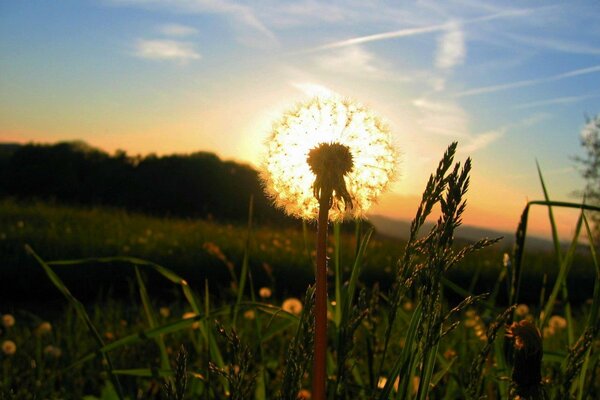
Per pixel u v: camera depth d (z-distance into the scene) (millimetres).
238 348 1246
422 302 1240
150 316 2254
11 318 4488
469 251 1188
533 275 12727
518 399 1279
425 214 1240
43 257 10117
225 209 27641
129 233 13875
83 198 28984
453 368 2422
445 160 1200
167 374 1960
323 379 1109
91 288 9312
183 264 10609
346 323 1498
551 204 1691
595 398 1994
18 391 2807
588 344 1472
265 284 10727
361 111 1399
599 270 1617
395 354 2660
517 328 1292
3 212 16594
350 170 1146
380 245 14422
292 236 16062
